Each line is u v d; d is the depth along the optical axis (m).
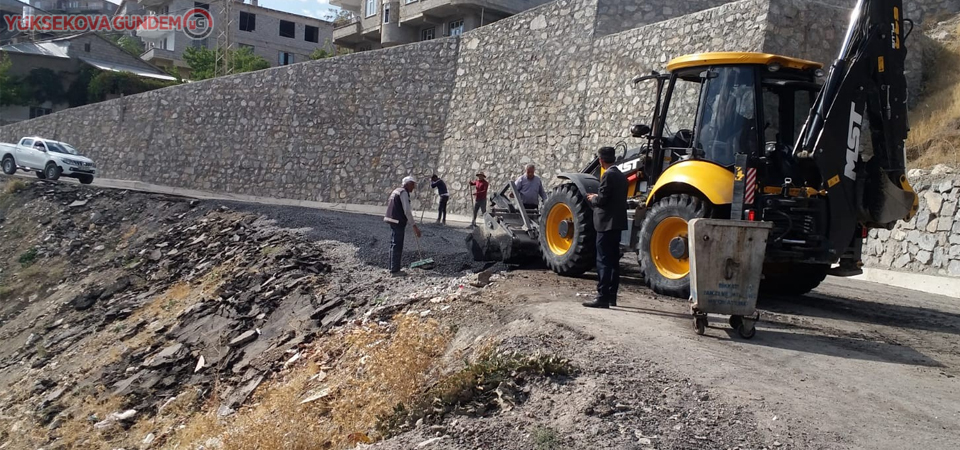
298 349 10.85
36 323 17.31
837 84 9.29
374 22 47.50
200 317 13.73
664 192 10.27
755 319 7.89
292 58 62.94
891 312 10.66
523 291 10.25
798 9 18.83
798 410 5.80
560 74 25.17
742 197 8.93
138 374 12.45
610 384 6.29
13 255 21.86
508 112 26.95
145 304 16.09
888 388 6.47
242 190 32.72
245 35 61.19
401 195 12.73
